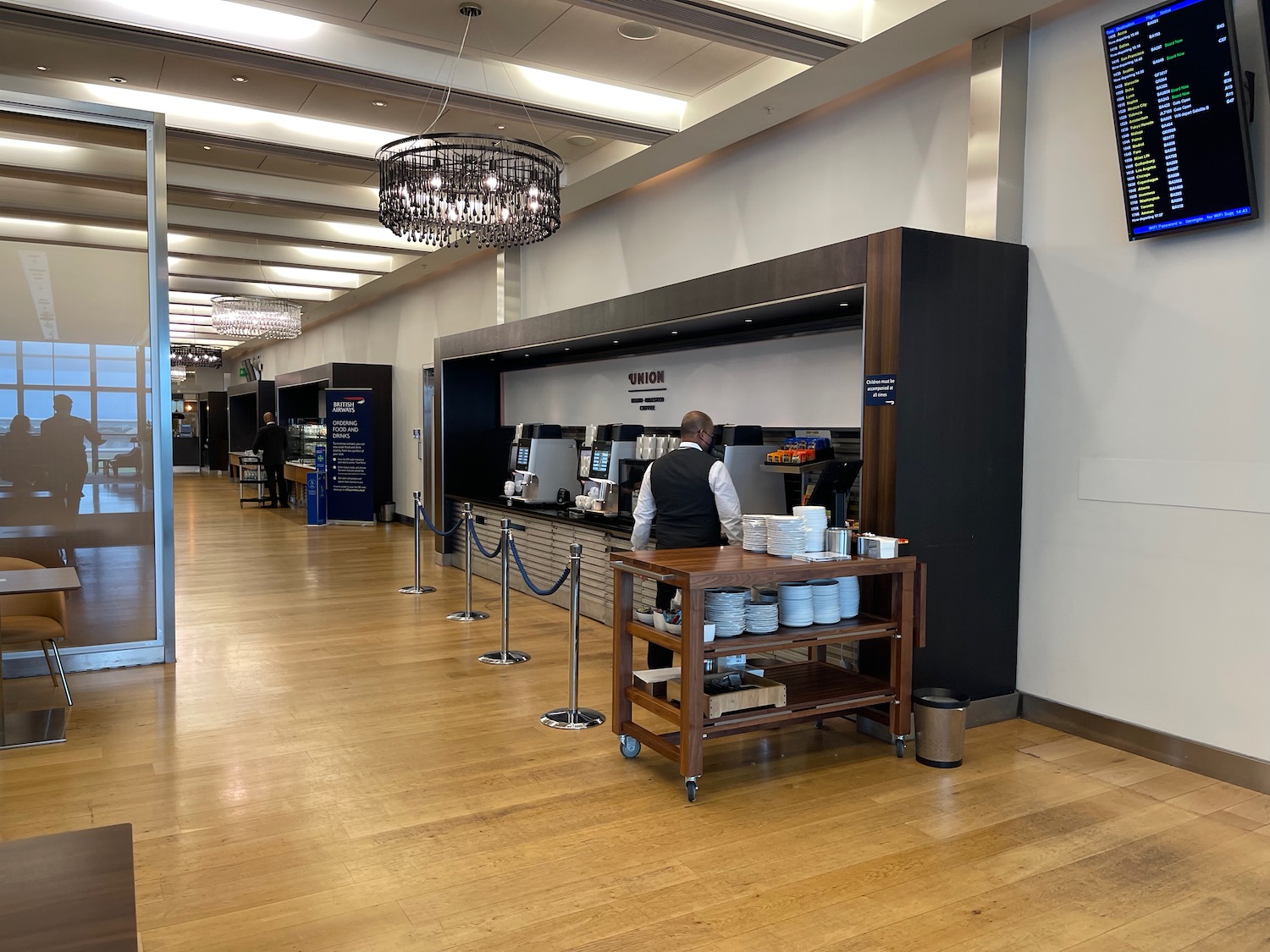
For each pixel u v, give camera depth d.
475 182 5.33
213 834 3.29
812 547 4.13
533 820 3.45
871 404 4.40
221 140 6.72
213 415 27.84
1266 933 2.70
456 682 5.32
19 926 1.30
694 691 3.63
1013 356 4.67
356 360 16.36
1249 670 3.81
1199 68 3.72
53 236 5.43
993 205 4.67
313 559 10.12
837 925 2.72
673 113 6.42
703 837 3.32
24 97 5.27
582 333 7.03
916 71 5.38
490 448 10.10
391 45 5.40
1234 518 3.84
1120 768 4.05
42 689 5.12
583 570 7.22
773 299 5.01
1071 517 4.52
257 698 4.97
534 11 5.01
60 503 5.47
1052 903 2.86
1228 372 3.85
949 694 4.22
